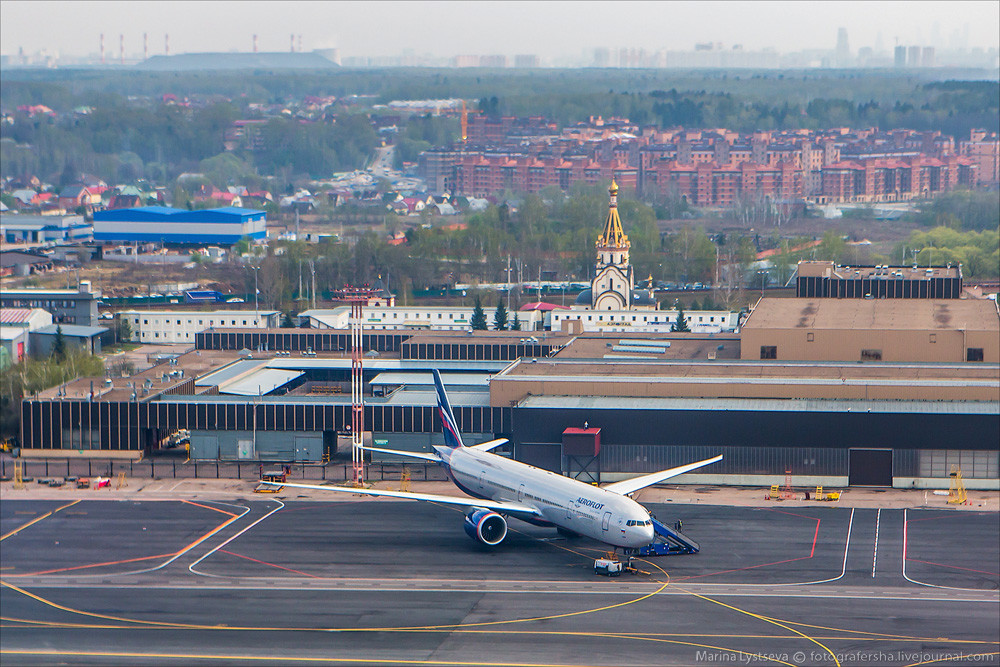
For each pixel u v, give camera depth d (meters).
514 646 187.12
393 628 195.38
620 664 179.75
